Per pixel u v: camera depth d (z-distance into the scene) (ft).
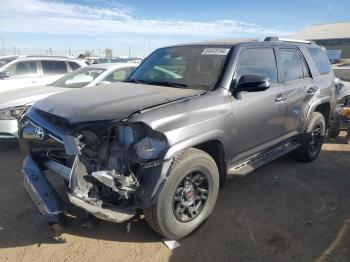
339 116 23.36
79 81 23.48
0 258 10.24
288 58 16.03
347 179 16.47
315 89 17.25
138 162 9.43
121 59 91.76
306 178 16.47
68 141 9.71
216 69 12.62
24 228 11.80
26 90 21.71
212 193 11.69
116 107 10.06
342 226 12.12
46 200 10.20
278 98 14.42
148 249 10.70
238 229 11.83
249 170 13.20
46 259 10.21
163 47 16.17
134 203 9.84
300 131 16.80
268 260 10.23
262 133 13.82
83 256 10.35
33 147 11.76
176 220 10.69
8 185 15.38
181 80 12.98
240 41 14.08
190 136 10.26
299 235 11.53
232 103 11.99
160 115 9.86
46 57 31.73
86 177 9.70
